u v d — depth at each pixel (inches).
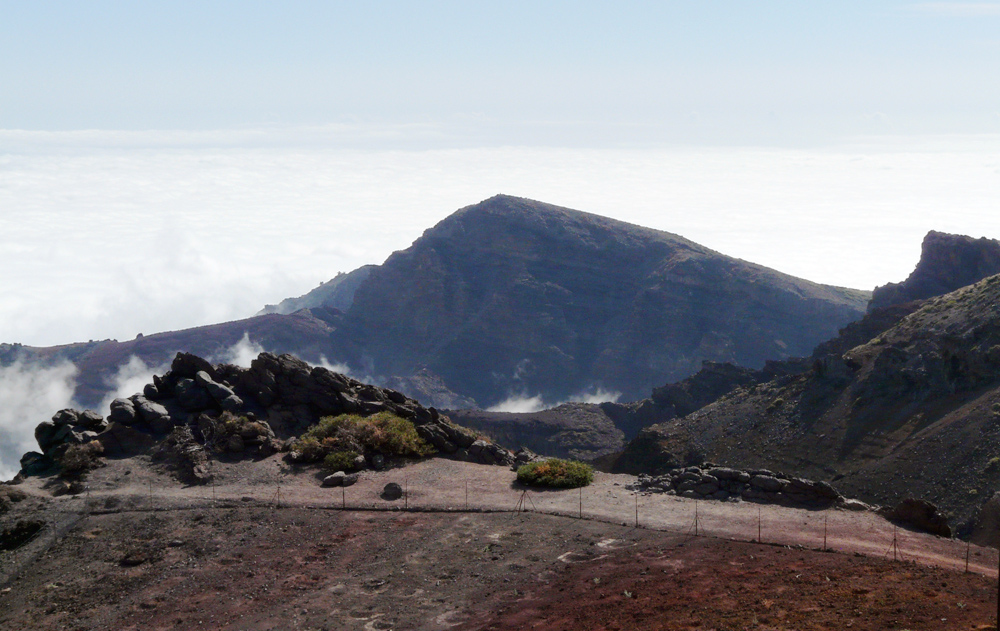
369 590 921.5
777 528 1018.7
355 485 1262.3
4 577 1010.7
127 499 1188.5
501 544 1024.2
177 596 936.3
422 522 1107.9
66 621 898.1
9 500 1186.6
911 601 742.5
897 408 3442.4
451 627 824.9
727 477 1187.9
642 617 778.8
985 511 1163.9
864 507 1091.9
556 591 878.4
